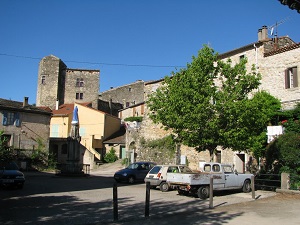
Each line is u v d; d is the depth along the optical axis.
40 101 61.94
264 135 20.31
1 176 16.11
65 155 41.09
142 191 17.09
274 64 23.45
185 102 16.83
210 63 17.78
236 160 24.61
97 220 9.59
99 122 44.44
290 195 15.16
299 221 9.52
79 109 46.44
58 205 12.04
